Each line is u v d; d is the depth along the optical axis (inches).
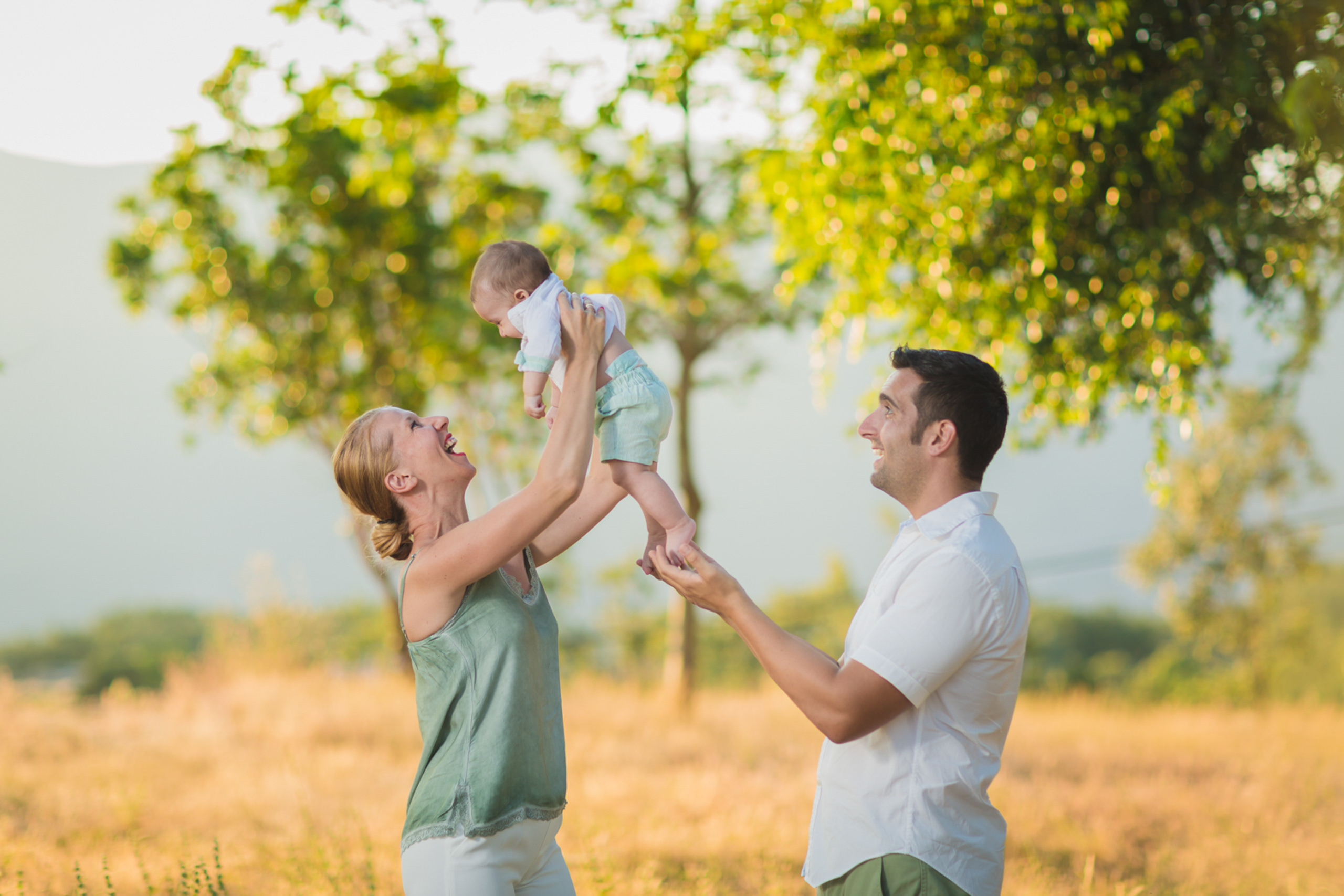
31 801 225.5
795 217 233.8
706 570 85.0
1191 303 193.6
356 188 403.9
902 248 213.5
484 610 86.4
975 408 85.3
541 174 441.4
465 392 485.4
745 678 773.3
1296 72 168.7
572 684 477.4
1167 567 832.9
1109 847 194.4
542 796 86.3
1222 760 305.3
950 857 79.3
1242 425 748.6
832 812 83.5
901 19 191.2
